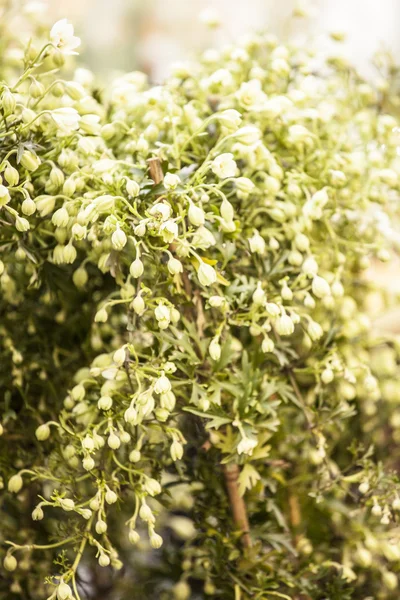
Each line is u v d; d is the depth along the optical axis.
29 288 0.97
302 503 1.03
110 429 0.90
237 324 0.94
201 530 1.03
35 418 1.01
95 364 0.94
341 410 0.99
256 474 0.94
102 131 0.95
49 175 0.95
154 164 0.91
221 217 0.91
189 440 1.00
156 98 0.98
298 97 1.00
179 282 0.93
